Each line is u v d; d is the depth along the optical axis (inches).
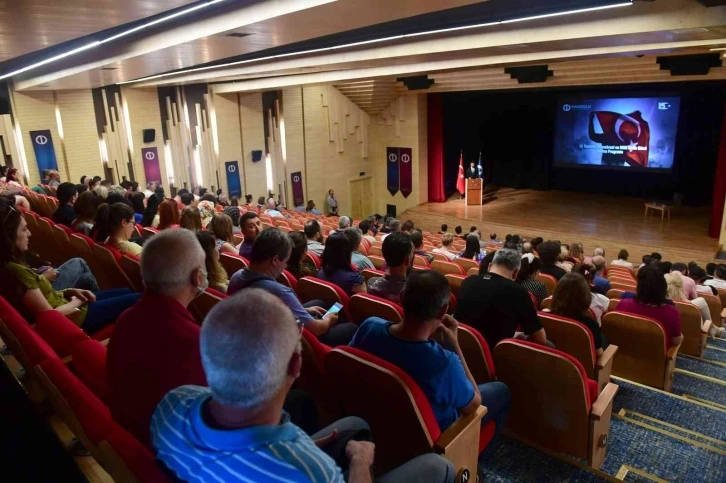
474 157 730.8
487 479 98.0
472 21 249.4
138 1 162.9
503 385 98.1
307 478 39.8
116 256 134.7
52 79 363.9
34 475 75.2
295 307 106.0
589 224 550.9
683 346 184.5
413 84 562.3
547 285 195.3
